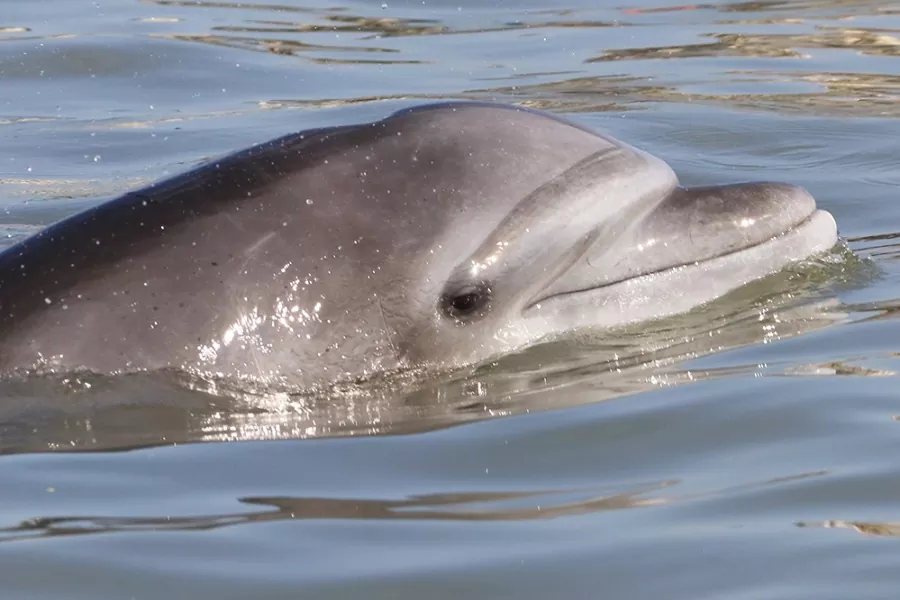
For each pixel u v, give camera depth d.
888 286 20.14
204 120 32.19
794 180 26.42
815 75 35.50
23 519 13.85
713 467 14.81
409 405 16.66
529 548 13.09
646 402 16.47
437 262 17.09
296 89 34.91
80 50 37.25
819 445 15.20
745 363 17.56
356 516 13.81
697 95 33.66
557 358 17.78
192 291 16.58
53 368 16.48
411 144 17.61
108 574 12.74
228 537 13.38
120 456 15.36
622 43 39.69
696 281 19.08
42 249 17.00
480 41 40.06
